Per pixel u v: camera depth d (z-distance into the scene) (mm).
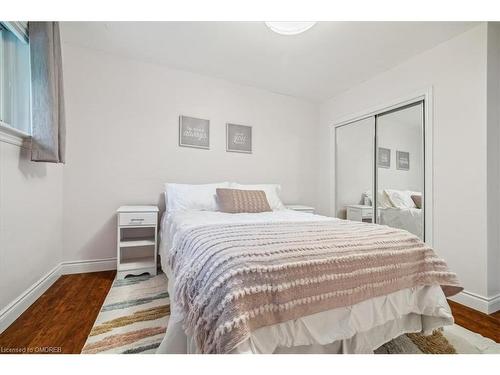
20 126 1689
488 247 1764
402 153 2469
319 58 2400
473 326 1512
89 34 2094
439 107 2084
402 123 2477
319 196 3580
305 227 1384
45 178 1898
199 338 810
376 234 1243
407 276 1155
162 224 2391
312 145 3559
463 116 1914
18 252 1513
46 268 1927
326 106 3492
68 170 2271
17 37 1620
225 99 2959
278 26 1886
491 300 1738
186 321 906
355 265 1018
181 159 2738
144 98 2561
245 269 824
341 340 1005
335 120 3320
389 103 2561
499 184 1838
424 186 2217
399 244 1190
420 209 2273
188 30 2004
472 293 1815
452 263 1958
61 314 1534
